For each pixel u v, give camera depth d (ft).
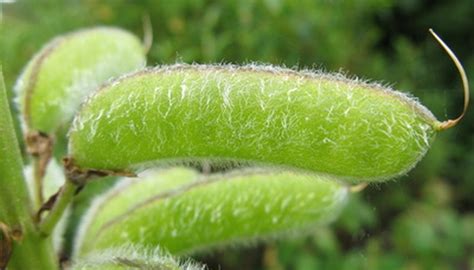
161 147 0.30
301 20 1.28
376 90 0.29
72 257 0.36
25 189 0.31
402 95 0.29
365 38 1.49
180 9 1.24
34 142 0.38
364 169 0.29
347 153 0.29
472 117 1.52
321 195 0.41
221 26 1.26
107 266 0.30
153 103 0.30
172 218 0.39
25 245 0.31
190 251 0.40
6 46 1.09
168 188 0.43
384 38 1.67
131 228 0.39
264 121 0.29
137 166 0.31
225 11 1.25
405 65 1.47
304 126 0.29
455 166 1.50
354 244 1.29
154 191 0.43
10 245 0.31
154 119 0.30
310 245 1.19
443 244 1.27
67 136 0.31
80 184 0.31
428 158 1.38
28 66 0.42
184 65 0.31
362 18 1.50
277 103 0.29
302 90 0.29
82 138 0.30
